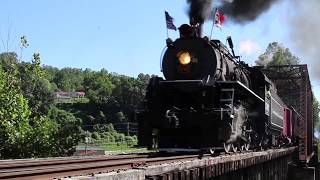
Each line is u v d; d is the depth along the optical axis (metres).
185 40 16.42
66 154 17.89
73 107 89.69
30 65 20.11
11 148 17.33
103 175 6.83
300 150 45.25
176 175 9.53
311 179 42.22
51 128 18.34
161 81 15.87
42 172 7.03
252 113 20.47
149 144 15.52
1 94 18.12
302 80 46.88
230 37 18.98
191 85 15.55
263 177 22.11
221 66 16.42
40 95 76.50
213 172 12.27
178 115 15.23
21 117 18.23
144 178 8.12
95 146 41.50
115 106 80.06
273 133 28.17
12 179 6.32
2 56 19.97
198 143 15.34
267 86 22.86
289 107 42.88
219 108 15.13
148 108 15.66
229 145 15.86
